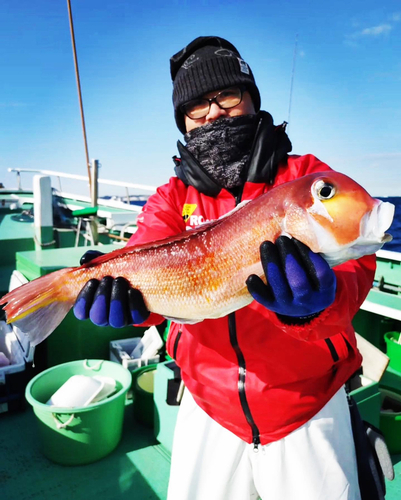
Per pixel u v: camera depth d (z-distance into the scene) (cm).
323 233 123
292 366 159
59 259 425
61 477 270
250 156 169
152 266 155
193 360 175
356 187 123
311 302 117
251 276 124
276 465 167
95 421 278
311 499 158
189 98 182
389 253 458
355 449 173
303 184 129
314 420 166
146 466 282
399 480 270
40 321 170
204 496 180
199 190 177
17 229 760
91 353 392
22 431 319
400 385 360
